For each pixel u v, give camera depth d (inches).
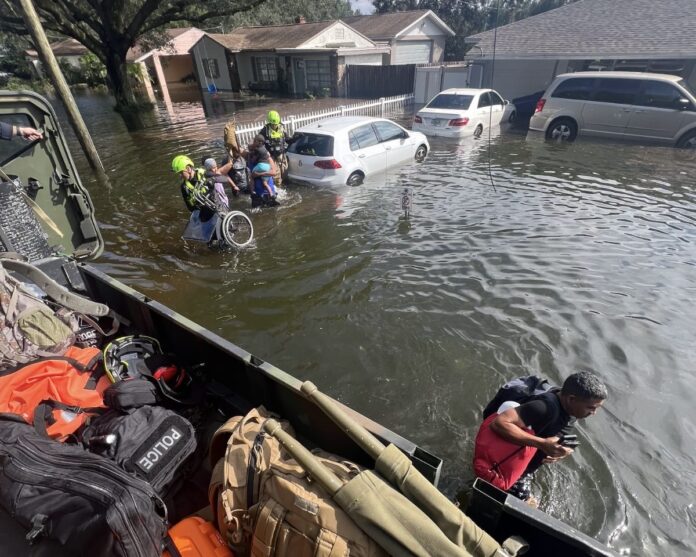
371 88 1022.4
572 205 310.8
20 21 741.3
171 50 1223.5
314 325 188.4
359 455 79.8
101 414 91.7
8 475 67.4
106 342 131.3
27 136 148.3
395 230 275.7
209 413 109.6
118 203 340.5
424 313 193.5
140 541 61.8
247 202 331.9
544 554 65.2
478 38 764.6
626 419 138.9
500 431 99.5
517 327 182.7
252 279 226.1
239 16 1611.7
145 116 794.8
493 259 237.3
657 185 348.8
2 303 96.4
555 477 121.1
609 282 214.1
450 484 120.7
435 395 151.1
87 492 62.8
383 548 57.9
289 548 60.4
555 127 512.4
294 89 1139.9
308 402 85.1
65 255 153.5
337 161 333.1
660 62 608.4
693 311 191.3
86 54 1378.0
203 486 91.0
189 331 109.4
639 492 117.3
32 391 90.0
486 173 383.9
